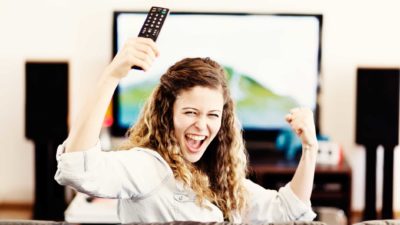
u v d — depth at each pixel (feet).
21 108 16.42
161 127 5.52
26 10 16.07
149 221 5.33
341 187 15.28
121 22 15.71
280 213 5.76
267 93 16.05
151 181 5.23
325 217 12.96
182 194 5.37
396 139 15.44
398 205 16.67
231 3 16.02
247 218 5.92
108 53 16.21
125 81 15.87
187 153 5.57
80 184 4.78
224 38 15.84
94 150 4.83
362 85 15.46
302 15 15.74
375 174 15.61
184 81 5.38
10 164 16.63
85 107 4.81
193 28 15.79
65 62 15.37
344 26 16.08
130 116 15.99
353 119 16.38
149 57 4.82
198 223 4.53
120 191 5.04
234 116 5.92
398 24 16.06
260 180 15.12
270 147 16.24
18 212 16.52
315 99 16.02
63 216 15.74
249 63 15.93
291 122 5.75
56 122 15.43
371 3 16.02
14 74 16.26
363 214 15.88
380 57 16.17
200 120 5.38
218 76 5.48
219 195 5.83
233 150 5.95
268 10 16.05
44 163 15.60
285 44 15.87
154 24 5.32
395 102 15.43
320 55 15.84
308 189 5.76
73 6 16.06
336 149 15.44
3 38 16.14
